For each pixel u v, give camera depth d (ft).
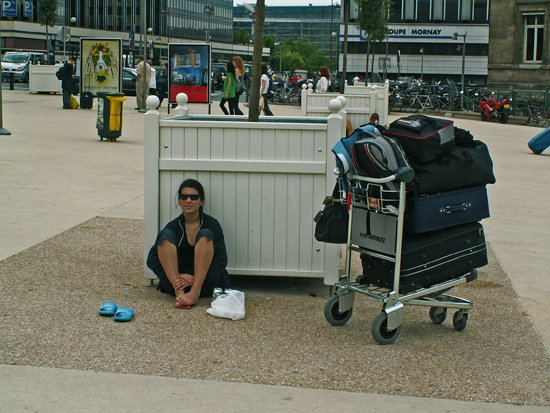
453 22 251.80
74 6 286.05
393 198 13.05
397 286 13.32
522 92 94.53
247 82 114.11
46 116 65.36
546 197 32.24
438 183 13.08
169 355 12.27
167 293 16.07
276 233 16.49
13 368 11.42
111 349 12.44
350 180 13.71
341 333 13.94
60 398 10.38
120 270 17.84
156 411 10.05
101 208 25.38
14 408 9.99
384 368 12.07
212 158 16.29
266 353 12.59
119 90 76.95
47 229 21.76
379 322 13.15
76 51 159.12
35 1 247.50
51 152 39.47
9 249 19.21
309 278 18.28
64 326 13.55
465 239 13.94
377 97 44.73
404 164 12.64
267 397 10.66
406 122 13.30
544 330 14.44
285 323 14.42
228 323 14.21
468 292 17.21
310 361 12.27
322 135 16.06
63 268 17.70
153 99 16.22
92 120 63.10
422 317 15.38
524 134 73.20
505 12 116.57
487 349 13.24
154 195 16.44
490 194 32.68
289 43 537.24
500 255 20.99
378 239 13.66
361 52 257.75
